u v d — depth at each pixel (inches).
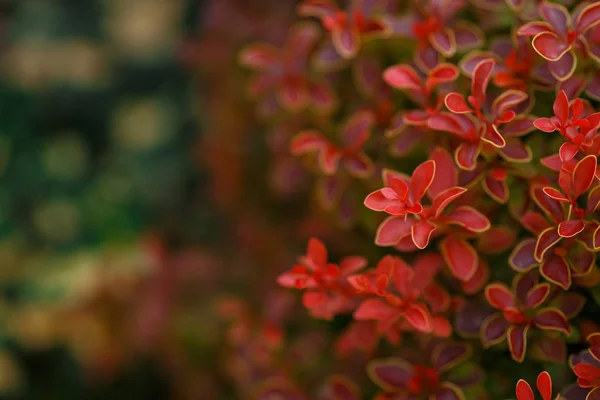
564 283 18.4
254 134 26.7
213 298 27.3
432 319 19.2
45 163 42.2
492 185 19.1
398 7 21.6
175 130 43.7
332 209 22.4
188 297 27.9
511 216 19.4
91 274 35.2
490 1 20.0
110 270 33.5
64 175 42.6
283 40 25.2
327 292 19.8
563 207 18.5
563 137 19.1
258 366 22.7
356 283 18.5
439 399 19.2
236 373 23.8
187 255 28.7
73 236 41.4
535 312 18.8
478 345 19.7
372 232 21.7
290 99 22.0
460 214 18.8
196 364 27.0
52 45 41.8
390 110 21.1
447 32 20.1
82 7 43.1
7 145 41.2
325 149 20.7
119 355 32.7
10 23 41.3
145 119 49.6
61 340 35.6
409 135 19.8
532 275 18.9
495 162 19.2
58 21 42.3
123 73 43.8
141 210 41.7
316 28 24.2
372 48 21.1
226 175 27.4
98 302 32.4
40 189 41.6
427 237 18.3
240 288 26.6
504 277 19.6
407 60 20.9
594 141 18.0
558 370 19.2
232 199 27.6
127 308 31.9
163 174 42.3
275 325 22.4
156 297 28.1
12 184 41.0
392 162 20.8
